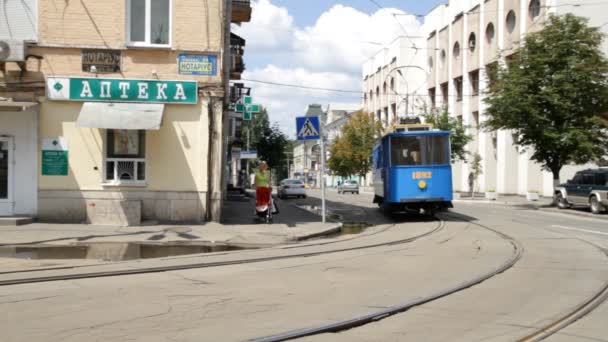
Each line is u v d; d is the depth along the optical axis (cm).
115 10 1678
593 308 731
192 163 1709
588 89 3088
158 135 1702
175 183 1705
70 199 1667
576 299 775
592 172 2803
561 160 3244
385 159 2216
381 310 699
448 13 5697
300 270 1005
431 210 2333
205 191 1706
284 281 898
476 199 4178
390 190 2139
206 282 884
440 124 4728
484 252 1249
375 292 813
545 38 3159
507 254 1214
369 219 2288
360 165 7475
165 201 1702
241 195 3762
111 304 726
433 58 6131
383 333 609
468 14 5197
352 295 793
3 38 1655
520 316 683
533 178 4291
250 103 3781
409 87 7044
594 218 2442
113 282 880
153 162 1698
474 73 5188
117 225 1644
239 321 648
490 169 4931
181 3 1700
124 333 593
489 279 927
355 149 7400
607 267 1046
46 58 1659
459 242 1443
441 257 1173
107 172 1697
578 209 2975
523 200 3991
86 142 1677
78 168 1673
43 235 1416
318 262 1100
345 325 630
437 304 747
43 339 570
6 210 1659
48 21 1658
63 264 1045
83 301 743
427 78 6300
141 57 1691
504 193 4603
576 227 1875
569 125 3136
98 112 1603
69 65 1667
